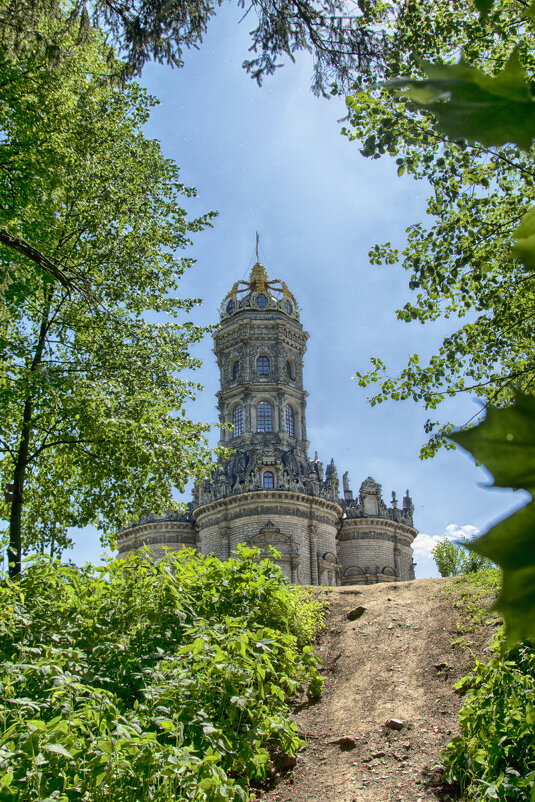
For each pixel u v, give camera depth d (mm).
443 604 16578
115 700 7734
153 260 24984
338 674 14555
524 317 15117
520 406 863
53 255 21781
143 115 24625
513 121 950
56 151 20156
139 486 21859
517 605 818
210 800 6844
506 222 14492
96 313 22531
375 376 16656
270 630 10531
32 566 11219
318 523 61062
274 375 69438
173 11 12344
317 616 17359
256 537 58094
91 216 22781
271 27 12312
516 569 826
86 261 23469
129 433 20984
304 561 58906
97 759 6391
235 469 64562
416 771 10195
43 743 6238
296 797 10273
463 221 15352
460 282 15594
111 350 22672
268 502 59562
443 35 13227
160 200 25172
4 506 24891
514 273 14930
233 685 8672
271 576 12734
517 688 8242
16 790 5914
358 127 14008
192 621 10586
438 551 43062
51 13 16531
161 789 6801
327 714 12859
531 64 11172
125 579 11438
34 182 19828
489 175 14086
